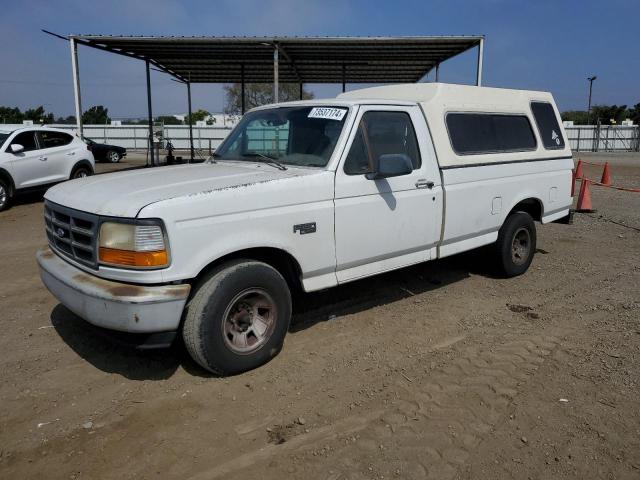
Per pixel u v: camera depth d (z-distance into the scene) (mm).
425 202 4871
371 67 20703
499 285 6027
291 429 3166
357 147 4359
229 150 5051
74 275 3615
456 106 5328
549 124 6668
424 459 2887
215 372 3699
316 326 4758
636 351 4215
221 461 2875
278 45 15906
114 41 15375
